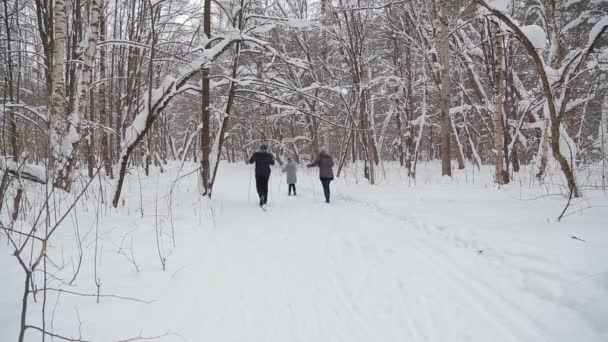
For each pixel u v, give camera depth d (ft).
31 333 9.51
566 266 12.25
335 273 15.43
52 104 26.89
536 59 21.01
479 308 11.48
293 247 19.63
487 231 17.79
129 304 12.01
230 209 31.76
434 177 55.83
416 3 59.00
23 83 48.42
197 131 80.38
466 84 75.41
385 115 78.95
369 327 10.99
